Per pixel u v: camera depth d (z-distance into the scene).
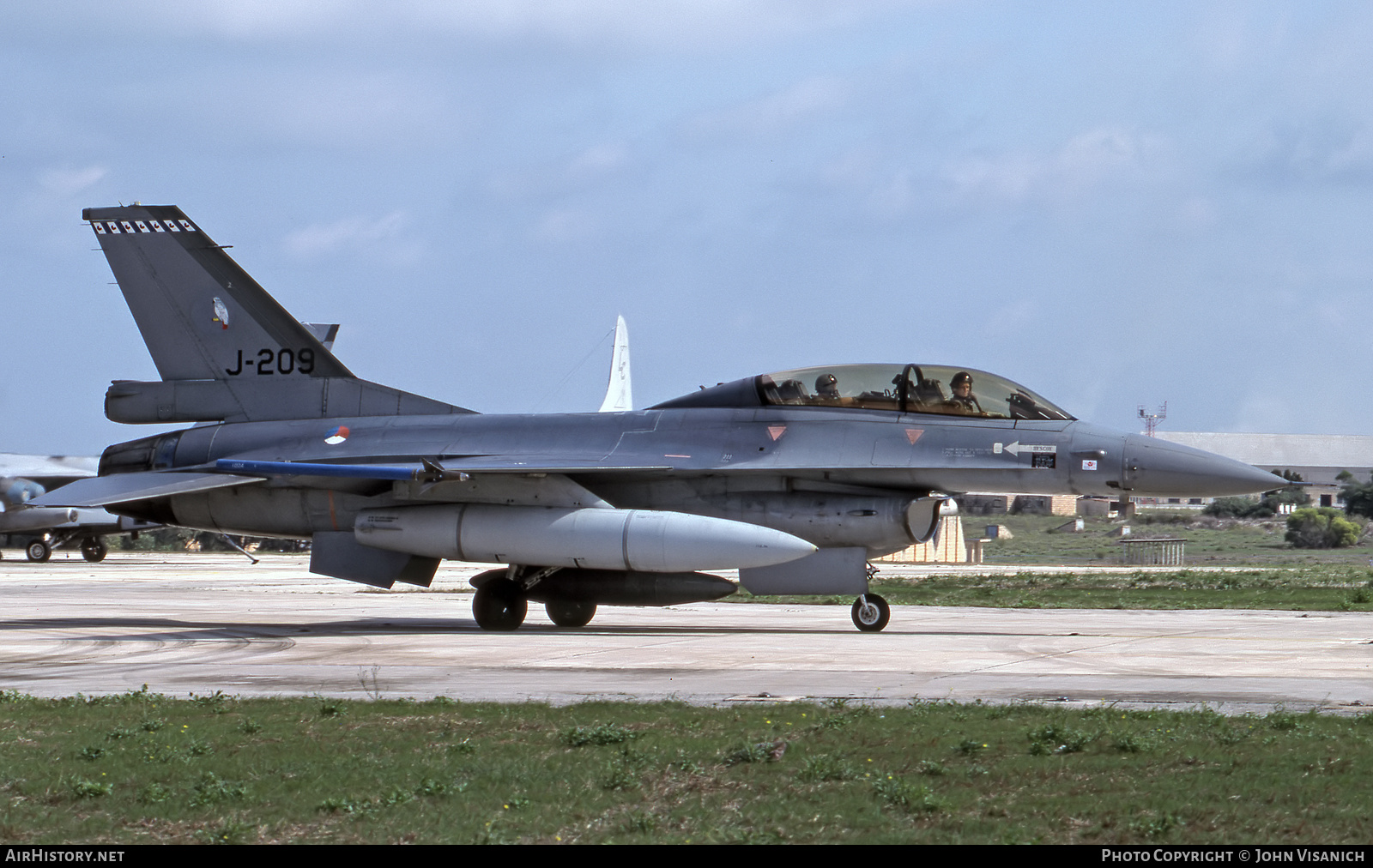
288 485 80.62
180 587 128.50
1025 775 29.59
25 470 178.75
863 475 72.94
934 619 84.19
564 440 77.31
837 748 32.91
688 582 74.94
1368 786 28.20
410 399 83.06
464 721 37.81
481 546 74.56
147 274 84.94
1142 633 70.88
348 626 80.00
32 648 64.50
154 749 33.38
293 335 83.94
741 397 76.25
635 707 40.25
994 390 72.44
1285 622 80.50
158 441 85.06
